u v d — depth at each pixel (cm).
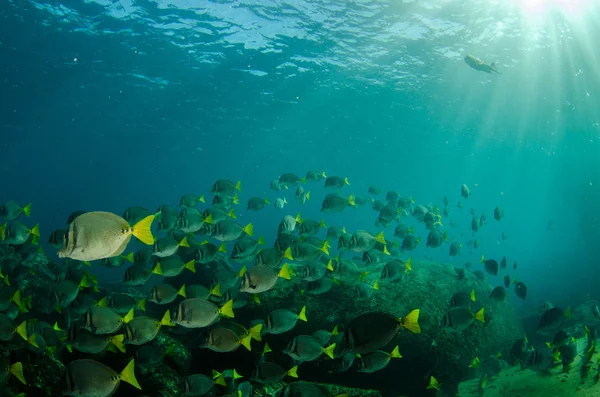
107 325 464
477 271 1280
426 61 2320
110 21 2034
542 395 688
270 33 2119
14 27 2072
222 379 520
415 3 1786
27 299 624
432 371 765
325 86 2783
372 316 352
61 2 1878
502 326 1115
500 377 834
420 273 1012
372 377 730
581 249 3741
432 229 1079
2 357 413
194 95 2989
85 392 368
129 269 659
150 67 2533
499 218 1311
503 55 2164
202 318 475
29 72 2589
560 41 1978
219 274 696
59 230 756
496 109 3042
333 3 1827
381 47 2197
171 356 625
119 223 246
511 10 1781
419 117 3353
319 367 704
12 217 812
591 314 1260
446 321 612
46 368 504
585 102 2791
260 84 2777
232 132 3972
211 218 789
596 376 679
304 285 802
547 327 727
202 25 2062
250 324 648
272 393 550
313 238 759
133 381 367
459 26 1933
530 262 4956
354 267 704
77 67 2525
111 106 3225
